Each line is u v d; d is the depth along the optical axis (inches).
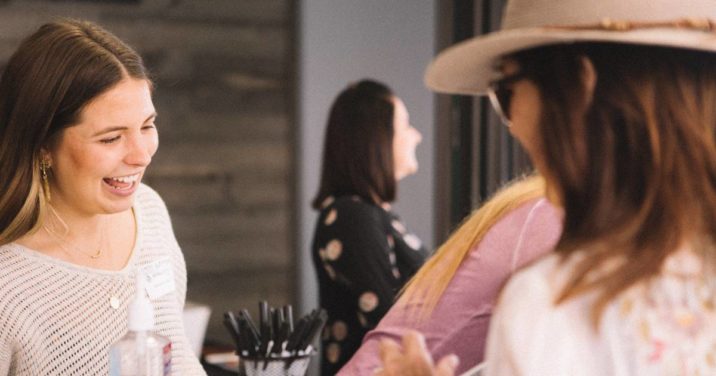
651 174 43.9
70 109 75.0
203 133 193.0
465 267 65.2
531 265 45.3
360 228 130.4
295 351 86.0
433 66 54.5
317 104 198.4
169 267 88.5
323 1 197.2
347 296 131.9
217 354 138.1
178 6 189.5
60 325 79.1
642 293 43.7
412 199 202.2
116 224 85.7
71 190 78.1
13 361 78.5
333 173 135.8
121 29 185.3
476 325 64.6
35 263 79.7
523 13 49.7
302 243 200.4
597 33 44.7
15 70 76.9
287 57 198.4
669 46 44.9
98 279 82.0
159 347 64.2
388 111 135.3
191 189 192.7
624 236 43.5
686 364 43.2
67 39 76.2
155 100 188.5
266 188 198.4
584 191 44.9
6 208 78.3
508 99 49.9
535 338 42.8
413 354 52.4
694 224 43.8
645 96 44.4
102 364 80.8
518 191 65.9
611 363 42.9
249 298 198.2
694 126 44.3
